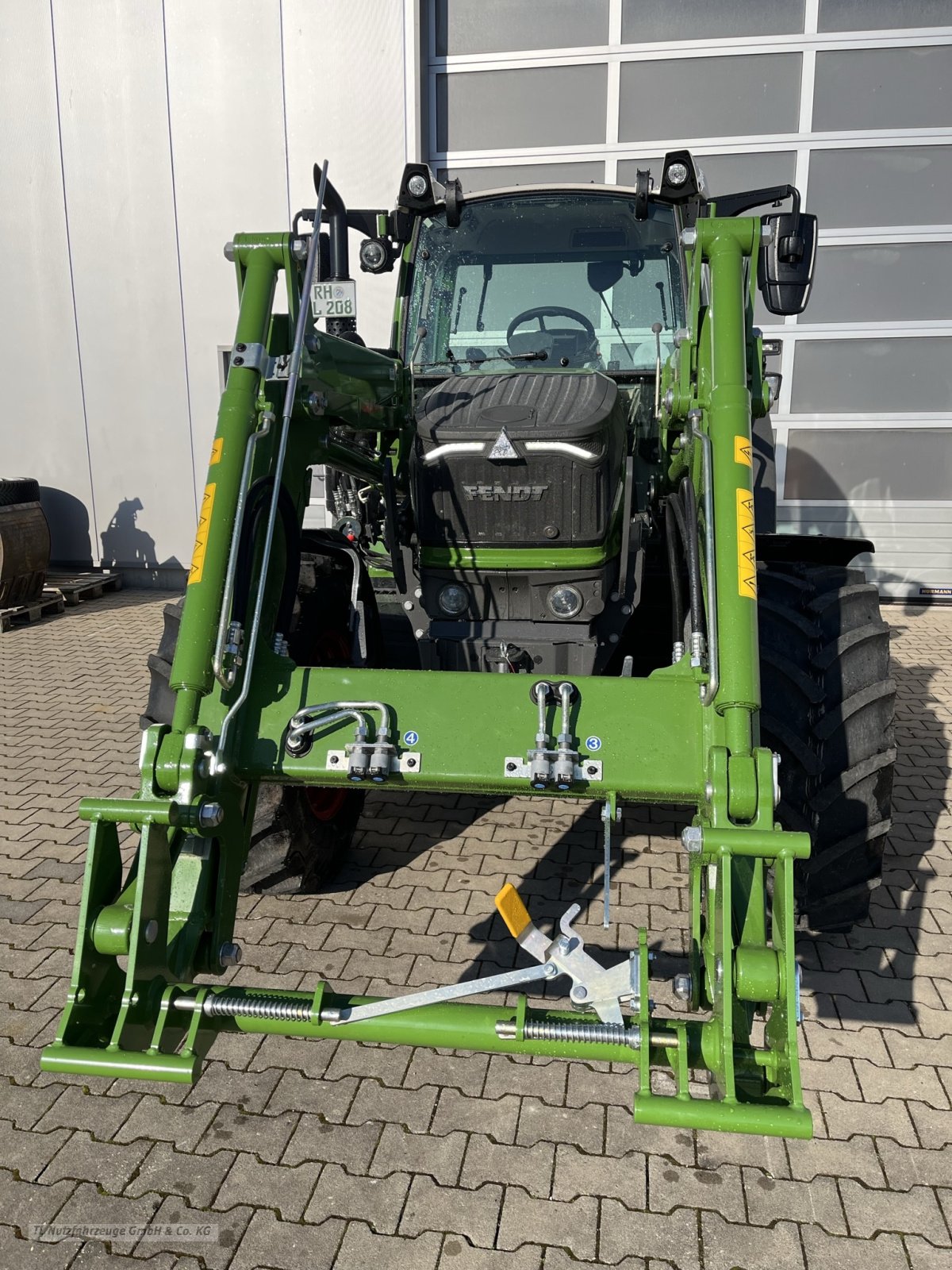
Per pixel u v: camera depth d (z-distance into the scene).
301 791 3.02
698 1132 2.21
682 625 2.74
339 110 7.35
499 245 3.66
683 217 3.52
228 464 2.29
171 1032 1.86
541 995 2.71
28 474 8.40
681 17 7.05
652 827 3.79
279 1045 2.53
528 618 2.84
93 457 8.28
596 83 7.23
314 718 2.22
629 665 2.59
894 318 7.21
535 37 7.25
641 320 3.59
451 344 3.70
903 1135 2.20
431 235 3.70
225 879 2.16
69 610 7.66
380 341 7.67
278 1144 2.17
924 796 4.07
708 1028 1.73
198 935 2.03
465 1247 1.91
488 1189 2.05
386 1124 2.23
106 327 7.98
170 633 2.93
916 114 6.92
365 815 3.91
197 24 7.36
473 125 7.44
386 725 2.18
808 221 2.50
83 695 5.51
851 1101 2.30
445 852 3.58
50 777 4.27
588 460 2.60
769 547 3.17
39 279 7.98
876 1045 2.49
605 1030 1.71
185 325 7.88
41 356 8.13
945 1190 2.04
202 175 7.60
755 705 1.97
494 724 2.18
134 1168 2.11
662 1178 2.08
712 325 2.37
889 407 7.36
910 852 3.57
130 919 1.83
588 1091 2.36
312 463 2.82
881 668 2.70
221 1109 2.29
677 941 2.95
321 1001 1.82
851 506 7.55
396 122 7.32
